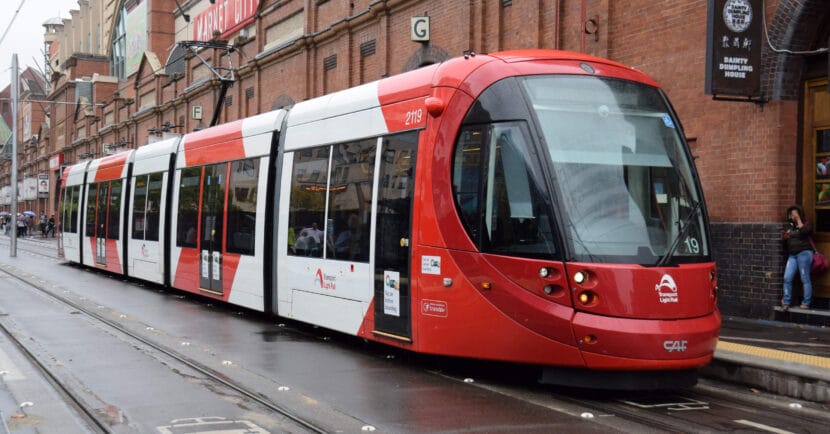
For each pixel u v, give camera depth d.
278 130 12.67
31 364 9.19
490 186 8.12
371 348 10.51
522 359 7.83
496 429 6.49
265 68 29.17
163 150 18.06
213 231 14.73
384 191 9.53
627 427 6.66
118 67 60.75
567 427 6.60
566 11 15.67
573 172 7.73
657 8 13.77
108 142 53.94
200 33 40.38
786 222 11.96
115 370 8.83
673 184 8.11
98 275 22.67
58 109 70.88
